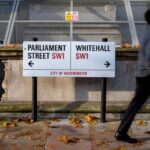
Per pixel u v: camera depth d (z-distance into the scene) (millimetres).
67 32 10617
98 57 7754
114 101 8250
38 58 7770
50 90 8281
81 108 8117
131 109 6812
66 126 7695
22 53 8141
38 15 11000
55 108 8117
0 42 9648
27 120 7918
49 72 7809
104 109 7863
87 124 7797
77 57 7785
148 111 8039
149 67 6590
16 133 7320
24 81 8289
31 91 8297
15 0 11117
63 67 7801
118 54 8141
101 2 11250
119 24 10641
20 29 10414
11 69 8258
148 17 6699
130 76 8242
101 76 7789
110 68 7770
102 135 7219
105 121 7906
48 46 7750
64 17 11039
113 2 11148
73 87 8266
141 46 6688
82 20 11000
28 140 6984
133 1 11188
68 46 7762
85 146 6715
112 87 8266
